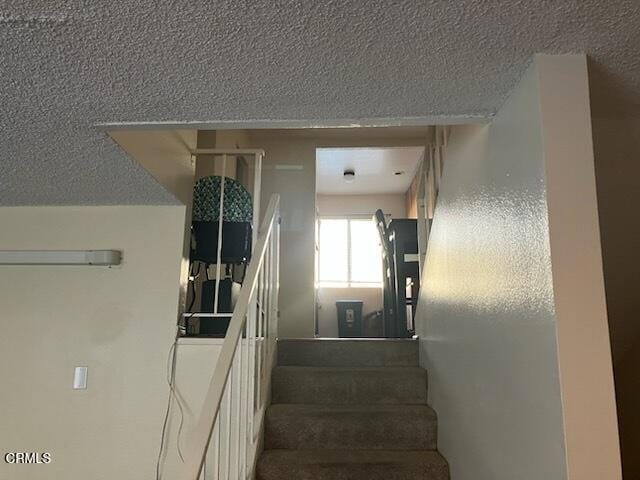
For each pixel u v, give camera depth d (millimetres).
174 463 2414
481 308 1878
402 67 1436
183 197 2637
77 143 1911
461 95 1604
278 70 1446
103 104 1638
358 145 4852
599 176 1941
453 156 2357
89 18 1203
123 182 2334
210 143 3604
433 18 1208
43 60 1384
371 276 6758
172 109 1684
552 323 1281
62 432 2488
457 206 2264
